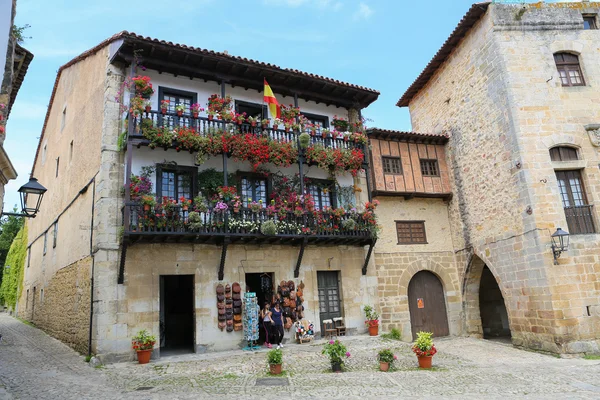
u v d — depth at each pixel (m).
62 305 15.10
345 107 16.72
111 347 10.80
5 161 7.38
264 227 12.32
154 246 11.92
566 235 12.07
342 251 14.96
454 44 16.67
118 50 12.05
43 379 8.90
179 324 15.28
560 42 14.35
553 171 13.12
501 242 14.12
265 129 13.80
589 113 13.76
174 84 13.39
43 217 20.58
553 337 11.90
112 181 11.77
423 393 7.80
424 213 16.80
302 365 10.29
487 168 14.88
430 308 16.19
